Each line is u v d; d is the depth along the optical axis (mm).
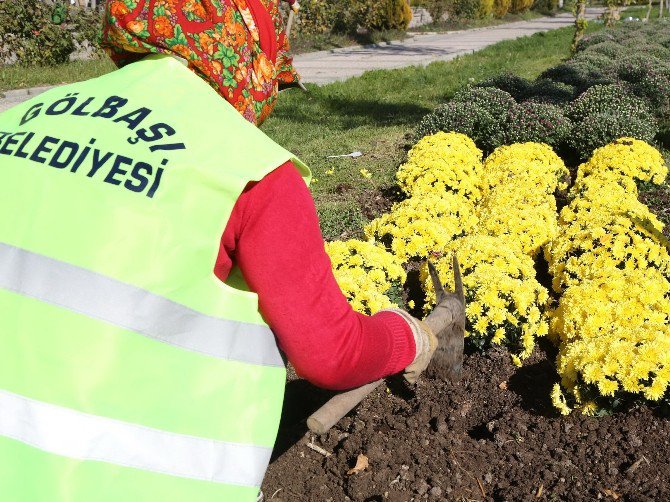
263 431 1376
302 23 23766
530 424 3590
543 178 6770
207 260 1289
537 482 3184
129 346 1251
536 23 39250
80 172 1292
